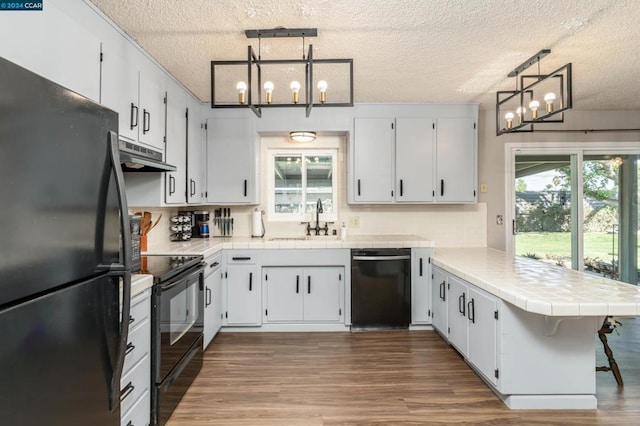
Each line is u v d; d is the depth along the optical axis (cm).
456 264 294
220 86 312
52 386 88
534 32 217
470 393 233
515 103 369
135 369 171
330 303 350
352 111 372
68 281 94
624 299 184
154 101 254
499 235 404
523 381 214
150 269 211
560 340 214
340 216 407
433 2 185
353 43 231
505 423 201
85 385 100
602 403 220
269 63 212
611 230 412
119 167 116
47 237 87
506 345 214
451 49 241
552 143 401
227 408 216
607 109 395
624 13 195
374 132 372
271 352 300
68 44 162
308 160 416
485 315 233
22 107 79
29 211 81
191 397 228
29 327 81
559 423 201
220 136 367
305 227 407
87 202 103
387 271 346
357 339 329
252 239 381
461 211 404
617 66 271
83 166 101
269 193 411
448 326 302
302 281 348
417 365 274
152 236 323
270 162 412
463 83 309
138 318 174
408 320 348
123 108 212
